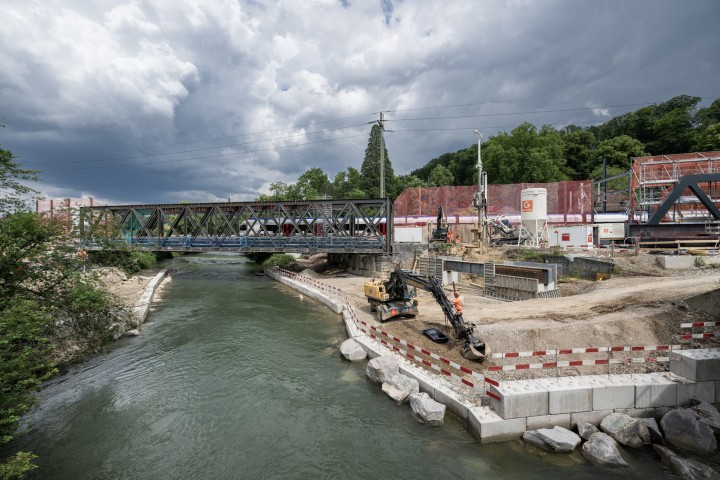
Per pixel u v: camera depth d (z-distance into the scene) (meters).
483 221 41.69
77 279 15.94
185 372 15.84
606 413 10.89
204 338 20.59
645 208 43.19
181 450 10.41
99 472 9.52
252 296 33.22
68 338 16.38
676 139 79.44
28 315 11.05
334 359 17.22
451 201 61.34
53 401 13.30
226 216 46.34
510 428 10.41
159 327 22.84
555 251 31.42
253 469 9.55
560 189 55.00
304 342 19.80
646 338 13.87
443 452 10.00
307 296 32.91
